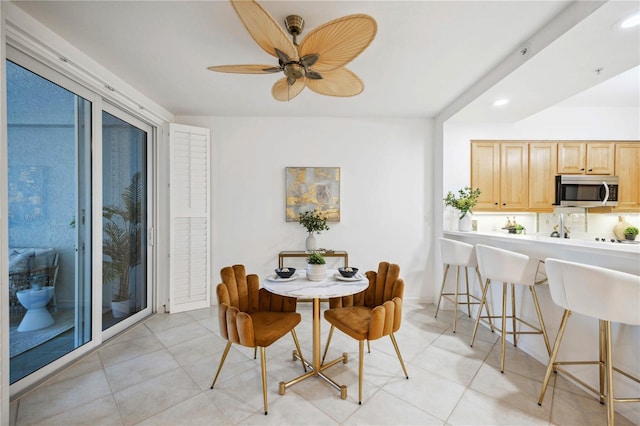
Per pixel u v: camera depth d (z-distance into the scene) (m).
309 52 1.57
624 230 3.85
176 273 3.35
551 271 1.65
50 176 2.09
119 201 2.82
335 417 1.69
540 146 3.60
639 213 3.89
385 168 3.71
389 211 3.71
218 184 3.63
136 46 2.12
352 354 2.42
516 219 3.95
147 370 2.17
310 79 1.94
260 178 3.67
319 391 1.92
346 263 3.42
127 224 2.94
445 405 1.79
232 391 1.92
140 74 2.54
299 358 2.26
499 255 2.18
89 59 2.25
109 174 2.68
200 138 3.48
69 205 2.23
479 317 2.53
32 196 1.98
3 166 1.58
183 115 3.59
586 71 2.18
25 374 1.94
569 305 1.57
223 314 1.86
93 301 2.45
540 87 2.46
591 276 1.45
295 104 3.25
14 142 1.86
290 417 1.69
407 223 3.72
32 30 1.79
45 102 2.04
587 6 1.58
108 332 2.69
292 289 1.95
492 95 2.63
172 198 3.31
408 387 1.96
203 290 3.52
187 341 2.65
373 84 2.72
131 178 2.99
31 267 1.98
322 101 3.17
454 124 3.52
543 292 2.28
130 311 3.01
